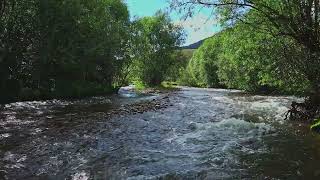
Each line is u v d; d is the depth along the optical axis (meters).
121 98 46.25
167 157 14.82
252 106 36.97
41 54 41.94
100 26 50.72
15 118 25.16
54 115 27.23
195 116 27.73
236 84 76.94
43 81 43.47
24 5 41.78
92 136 18.98
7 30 41.06
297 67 26.47
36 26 41.94
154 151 15.88
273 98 50.47
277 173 12.64
